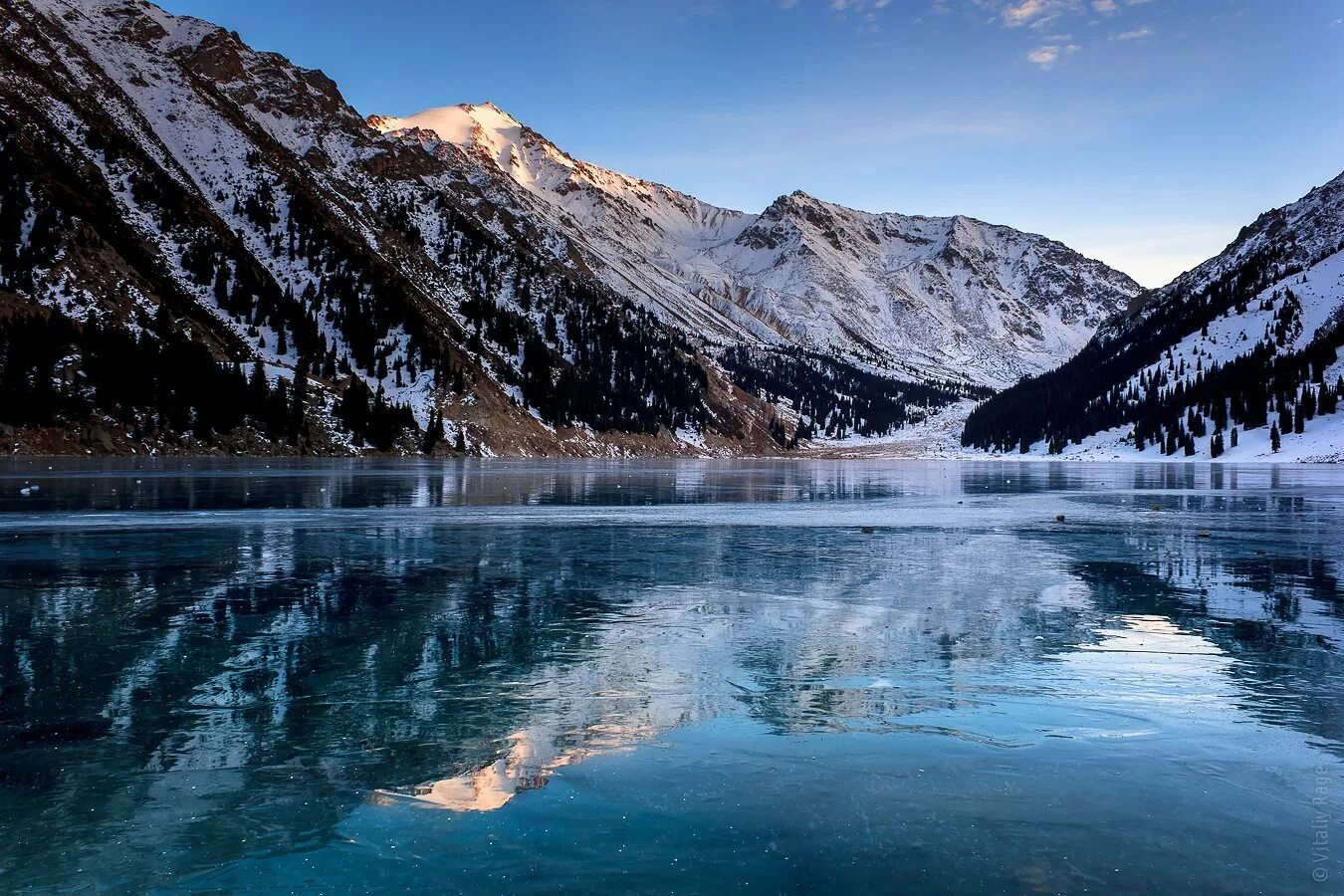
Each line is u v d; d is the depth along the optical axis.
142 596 19.81
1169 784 9.16
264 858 7.49
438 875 7.18
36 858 7.49
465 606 18.97
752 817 8.32
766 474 104.94
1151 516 43.44
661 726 11.07
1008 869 7.27
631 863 7.37
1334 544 31.02
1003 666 14.09
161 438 115.44
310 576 22.81
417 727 10.98
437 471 89.62
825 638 16.06
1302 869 7.29
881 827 8.12
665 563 25.78
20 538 30.67
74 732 10.73
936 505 51.59
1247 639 16.05
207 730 10.84
